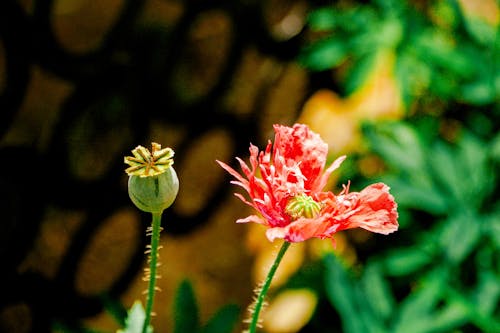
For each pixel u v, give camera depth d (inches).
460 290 35.3
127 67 47.1
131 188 26.2
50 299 44.3
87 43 52.9
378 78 55.8
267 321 50.2
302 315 50.3
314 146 26.7
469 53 38.2
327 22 41.7
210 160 54.7
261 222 25.7
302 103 56.8
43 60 41.0
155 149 26.1
